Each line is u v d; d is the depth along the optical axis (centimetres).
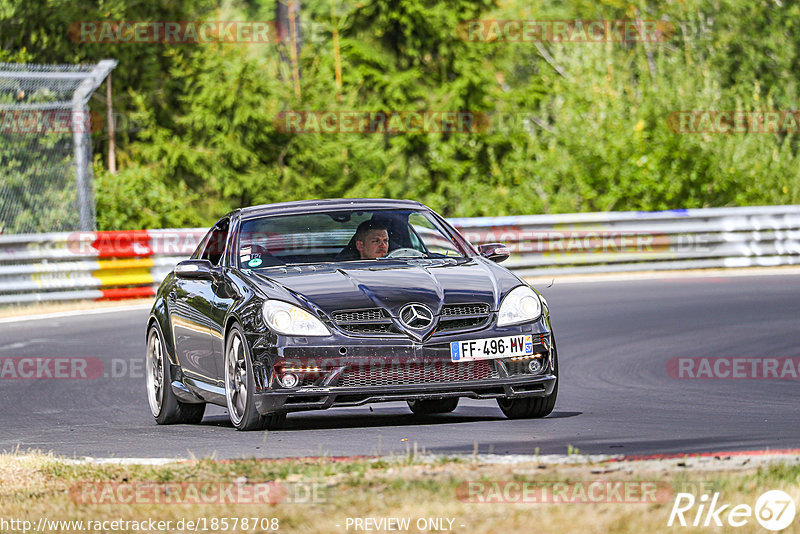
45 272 5022
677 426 2125
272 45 8481
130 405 2756
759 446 1848
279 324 2078
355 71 8088
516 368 2131
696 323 3950
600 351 3403
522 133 8181
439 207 7800
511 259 5812
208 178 7500
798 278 5391
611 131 7325
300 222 2411
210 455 1903
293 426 2266
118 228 6356
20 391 2975
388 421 2319
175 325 2466
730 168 7131
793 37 8975
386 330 2086
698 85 7588
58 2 7300
